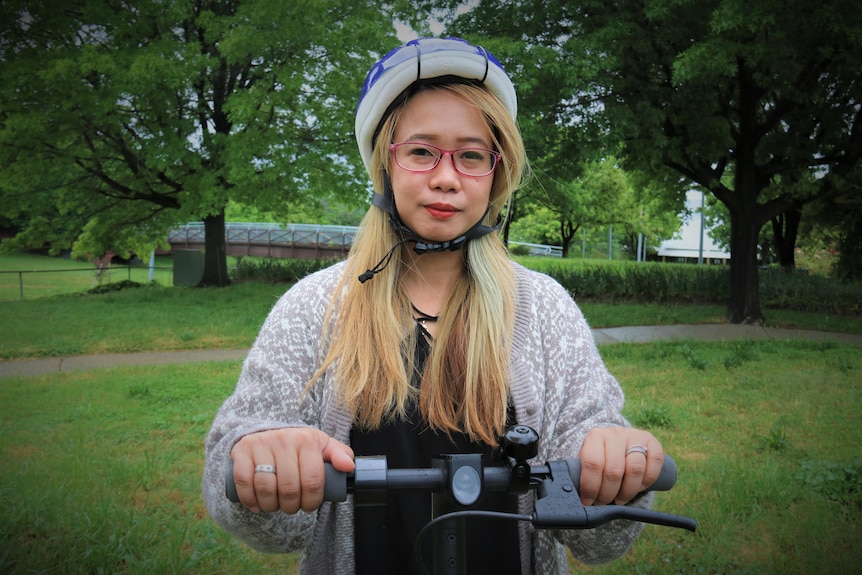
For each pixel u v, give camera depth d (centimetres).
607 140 1269
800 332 1288
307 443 96
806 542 381
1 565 341
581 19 1297
